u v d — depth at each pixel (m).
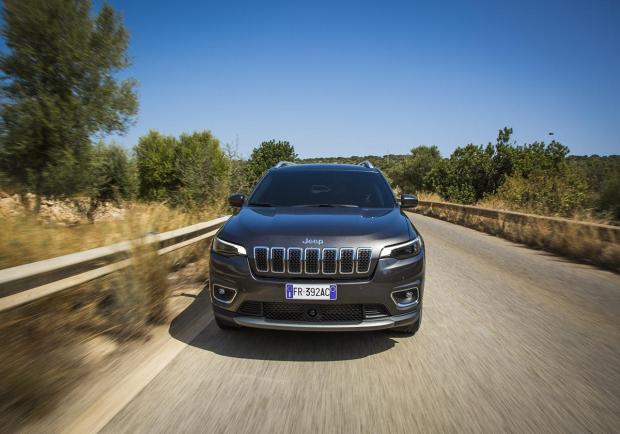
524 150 21.02
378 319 3.27
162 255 4.52
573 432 2.32
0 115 11.06
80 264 3.27
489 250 8.66
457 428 2.34
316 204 4.33
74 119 11.84
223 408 2.51
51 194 11.75
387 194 4.59
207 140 26.64
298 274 3.23
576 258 7.89
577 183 14.47
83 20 12.08
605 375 3.04
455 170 22.62
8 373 2.54
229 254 3.37
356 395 2.70
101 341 3.49
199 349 3.39
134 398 2.60
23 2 11.02
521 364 3.21
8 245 3.99
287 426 2.34
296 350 3.41
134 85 13.05
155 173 25.52
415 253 3.45
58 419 2.35
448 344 3.60
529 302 4.91
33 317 3.11
